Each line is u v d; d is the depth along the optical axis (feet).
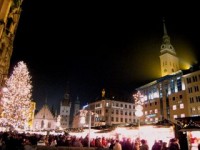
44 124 339.36
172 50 256.73
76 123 329.72
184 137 57.00
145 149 44.93
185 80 178.60
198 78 167.22
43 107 351.05
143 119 219.20
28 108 137.69
